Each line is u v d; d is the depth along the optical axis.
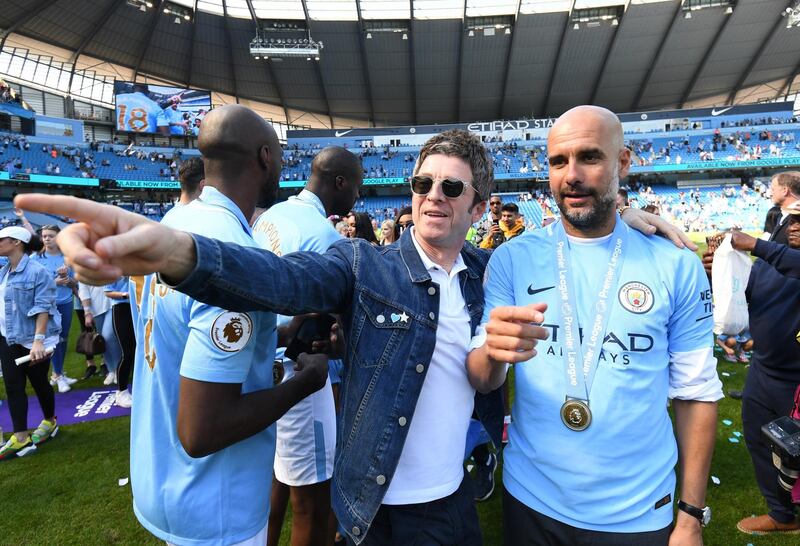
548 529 1.41
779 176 3.17
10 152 31.86
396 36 35.91
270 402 1.30
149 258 0.83
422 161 1.39
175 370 1.29
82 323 6.59
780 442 1.84
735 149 39.09
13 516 2.98
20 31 32.19
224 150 1.38
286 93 43.09
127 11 32.59
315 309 1.21
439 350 1.35
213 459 1.31
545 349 1.48
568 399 1.41
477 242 9.26
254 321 1.24
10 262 3.85
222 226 1.27
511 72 40.19
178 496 1.29
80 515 2.99
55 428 4.20
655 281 1.42
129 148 37.09
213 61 38.66
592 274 1.49
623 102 45.00
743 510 2.79
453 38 36.34
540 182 41.91
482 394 1.57
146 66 38.72
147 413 1.34
